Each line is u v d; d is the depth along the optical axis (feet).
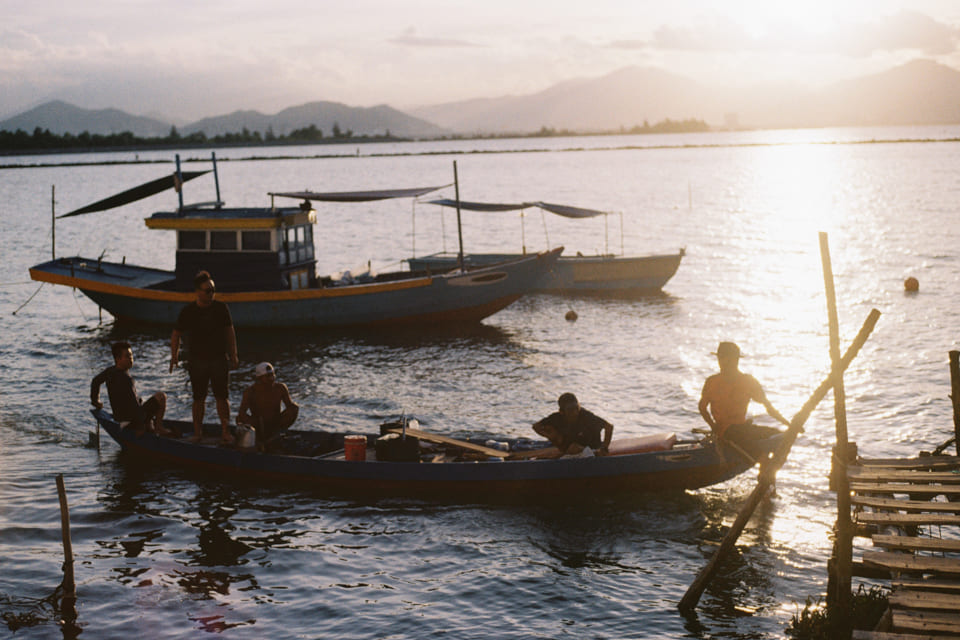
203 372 44.96
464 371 67.15
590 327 82.89
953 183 255.70
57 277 82.74
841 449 28.73
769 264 118.21
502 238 163.32
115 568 34.40
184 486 43.09
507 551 35.63
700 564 34.19
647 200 239.71
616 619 30.04
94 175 492.54
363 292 79.51
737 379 38.68
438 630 29.53
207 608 31.22
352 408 57.57
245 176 467.93
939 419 50.47
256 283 78.64
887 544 27.86
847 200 217.56
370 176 425.28
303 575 33.83
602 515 38.96
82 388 63.16
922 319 78.38
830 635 27.45
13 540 36.88
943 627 23.63
